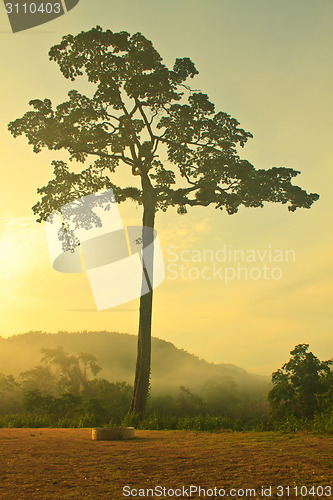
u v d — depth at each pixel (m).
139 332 23.67
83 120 27.55
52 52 26.23
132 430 12.60
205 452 9.68
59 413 57.56
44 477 7.48
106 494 6.45
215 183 28.25
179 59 26.00
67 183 28.34
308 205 29.14
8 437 12.68
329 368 42.88
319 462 8.07
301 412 40.59
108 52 25.91
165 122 27.52
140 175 28.09
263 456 8.93
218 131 28.00
